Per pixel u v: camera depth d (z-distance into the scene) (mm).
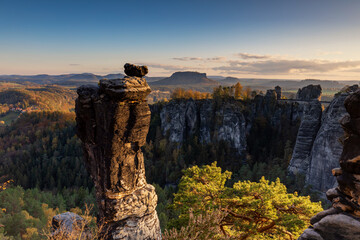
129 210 8688
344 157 6539
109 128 8008
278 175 87812
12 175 134000
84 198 84062
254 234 15422
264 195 15797
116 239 8508
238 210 16281
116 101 7750
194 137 136875
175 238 8305
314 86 128500
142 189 9203
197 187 17094
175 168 122250
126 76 8250
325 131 72750
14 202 54125
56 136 176375
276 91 138000
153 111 159000
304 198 16469
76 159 141625
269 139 128250
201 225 8609
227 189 16938
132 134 8289
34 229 37000
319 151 75188
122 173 8539
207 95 160625
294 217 14406
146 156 133750
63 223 9500
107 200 8586
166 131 142375
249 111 133375
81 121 8781
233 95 150125
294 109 124562
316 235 6957
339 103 70062
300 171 89188
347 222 6422
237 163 122500
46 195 87688
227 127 128625
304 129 91500
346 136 6648
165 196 78562
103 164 8469
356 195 6328
